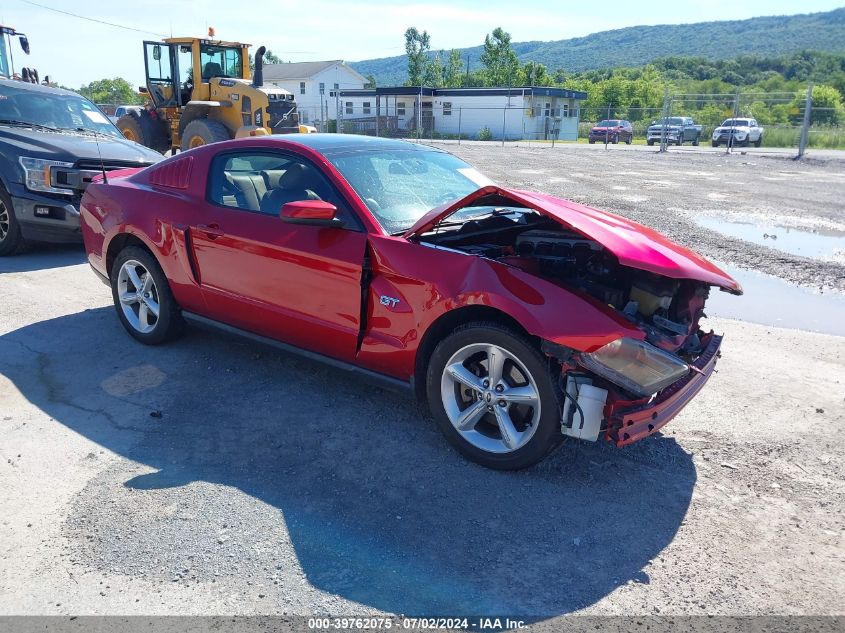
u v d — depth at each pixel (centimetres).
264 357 486
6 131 772
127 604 248
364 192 391
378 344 366
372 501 316
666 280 357
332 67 6938
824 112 4069
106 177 544
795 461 362
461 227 392
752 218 1162
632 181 1744
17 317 563
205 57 1562
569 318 301
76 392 426
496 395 332
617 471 347
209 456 354
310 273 384
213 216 434
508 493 324
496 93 5147
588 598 257
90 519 297
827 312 645
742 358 511
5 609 245
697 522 306
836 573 273
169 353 491
